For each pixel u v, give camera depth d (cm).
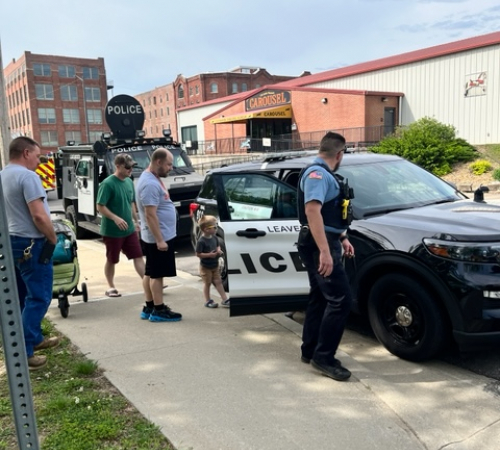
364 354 439
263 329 495
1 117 760
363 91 2688
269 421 322
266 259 459
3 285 195
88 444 293
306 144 3042
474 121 2461
